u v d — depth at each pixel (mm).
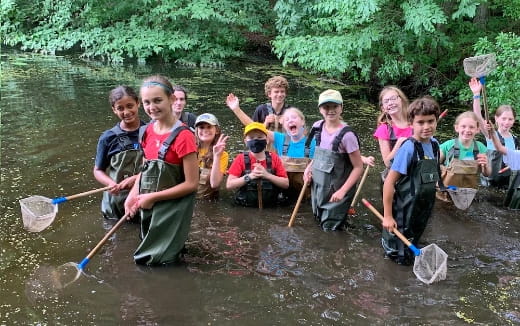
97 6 13688
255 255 3744
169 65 12211
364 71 9117
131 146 4156
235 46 13445
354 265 3627
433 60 9344
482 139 6734
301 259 3701
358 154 4090
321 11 9828
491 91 7270
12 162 5387
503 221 4449
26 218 3631
